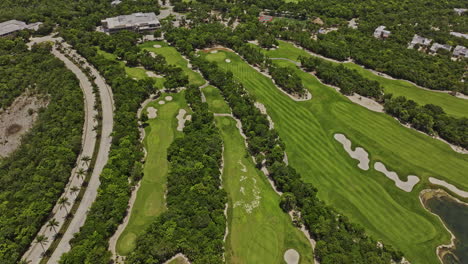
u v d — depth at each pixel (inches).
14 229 2768.2
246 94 4901.6
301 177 3604.8
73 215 3075.8
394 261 2723.9
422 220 3169.3
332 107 4800.7
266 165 3747.5
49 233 2903.5
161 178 3481.8
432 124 4288.9
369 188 3494.1
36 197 3065.9
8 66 5310.0
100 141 4003.4
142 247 2618.1
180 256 2701.8
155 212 3102.9
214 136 3880.4
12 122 4456.2
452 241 2989.7
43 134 3937.0
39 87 4958.2
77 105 4416.8
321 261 2687.0
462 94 5241.1
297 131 4318.4
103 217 2881.4
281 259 2741.1
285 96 5054.1
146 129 4220.0
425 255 2849.4
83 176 3499.0
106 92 4960.6
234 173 3619.6
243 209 3193.9
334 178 3607.3
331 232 2795.3
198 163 3410.4
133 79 5137.8
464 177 3651.6
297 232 2974.9
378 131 4320.9
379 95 4992.6
